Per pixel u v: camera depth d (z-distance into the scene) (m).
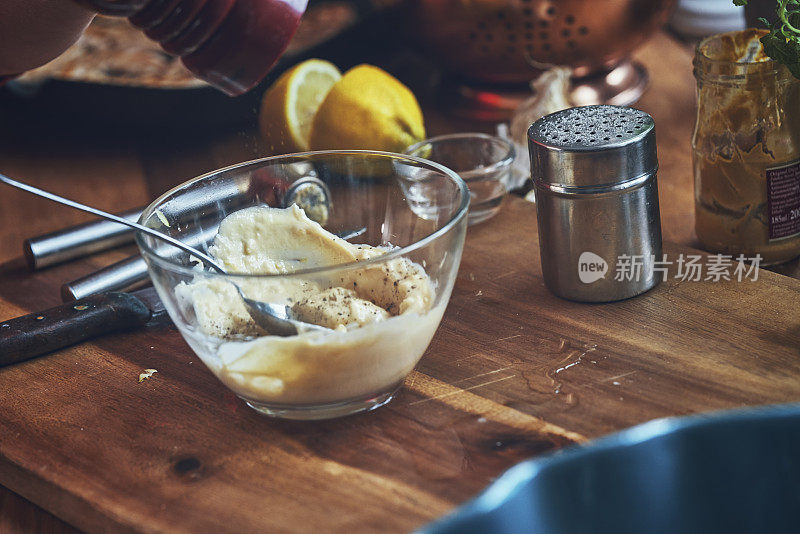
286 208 0.80
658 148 1.10
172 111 1.19
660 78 1.28
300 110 1.07
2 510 0.70
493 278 0.85
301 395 0.65
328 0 1.37
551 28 1.11
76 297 0.87
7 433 0.71
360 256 0.75
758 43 0.84
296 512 0.60
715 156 0.82
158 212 0.73
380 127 1.01
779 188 0.81
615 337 0.75
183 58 0.77
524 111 1.07
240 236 0.76
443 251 0.66
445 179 0.73
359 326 0.65
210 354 0.66
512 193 1.03
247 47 0.74
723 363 0.70
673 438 0.49
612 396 0.68
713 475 0.50
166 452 0.67
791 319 0.74
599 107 0.82
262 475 0.64
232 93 0.79
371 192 0.80
